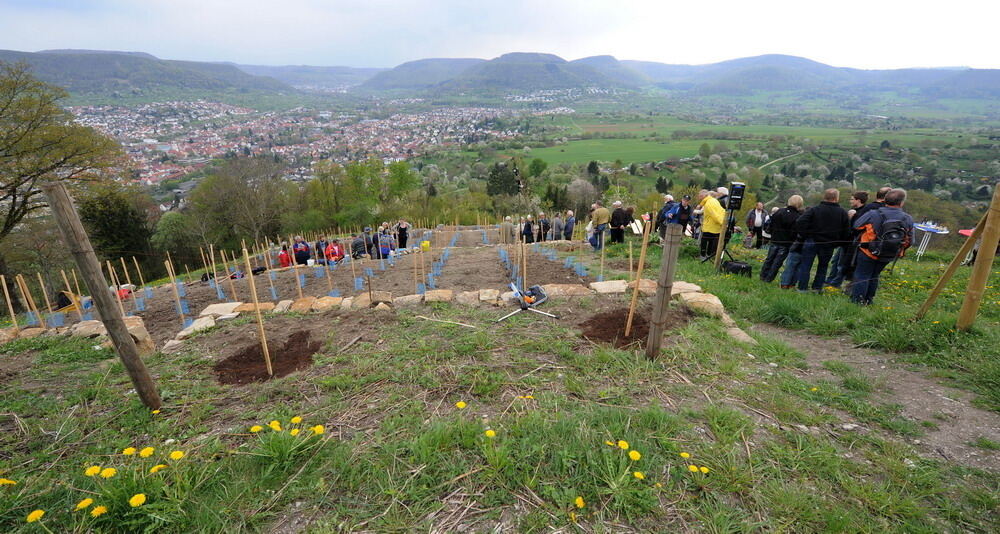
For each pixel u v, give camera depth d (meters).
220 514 2.26
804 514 2.29
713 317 5.53
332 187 43.81
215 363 4.49
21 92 15.96
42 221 19.98
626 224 11.69
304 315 5.92
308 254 13.24
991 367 3.96
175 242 33.19
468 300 6.14
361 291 8.12
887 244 6.09
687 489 2.45
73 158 17.72
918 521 2.33
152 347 5.55
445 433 2.78
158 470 2.59
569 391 3.56
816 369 4.38
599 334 4.77
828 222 6.84
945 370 4.12
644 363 4.02
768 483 2.51
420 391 3.58
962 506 2.46
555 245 13.21
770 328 5.89
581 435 2.80
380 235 12.93
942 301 7.29
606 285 6.46
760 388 3.79
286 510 2.32
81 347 5.41
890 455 2.89
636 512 2.26
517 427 2.92
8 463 2.89
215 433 3.12
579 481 2.45
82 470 2.77
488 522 2.22
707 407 3.33
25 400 3.83
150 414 3.43
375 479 2.49
